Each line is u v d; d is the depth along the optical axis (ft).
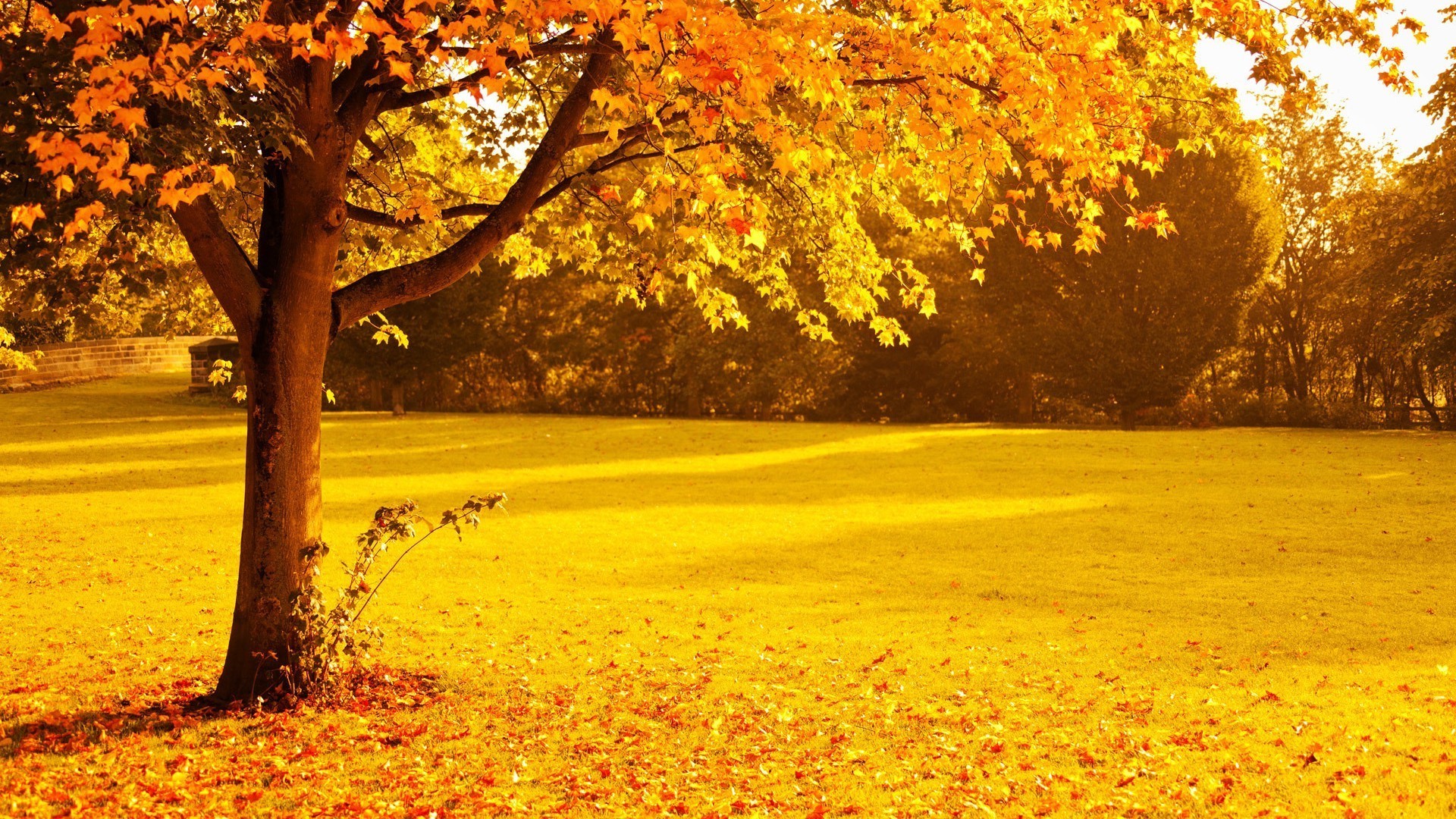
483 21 20.77
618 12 19.86
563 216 39.50
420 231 35.12
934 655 35.14
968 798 21.53
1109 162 27.14
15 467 94.94
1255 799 20.79
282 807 21.07
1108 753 24.47
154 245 29.89
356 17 21.99
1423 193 117.50
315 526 28.55
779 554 56.49
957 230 31.55
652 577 50.80
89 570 52.08
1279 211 138.41
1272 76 28.14
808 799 21.67
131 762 23.50
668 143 21.35
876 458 100.58
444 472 94.12
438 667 33.63
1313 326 163.22
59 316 24.93
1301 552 52.95
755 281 38.37
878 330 35.81
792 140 22.70
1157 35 28.12
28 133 20.24
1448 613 39.75
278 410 27.37
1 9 24.72
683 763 24.25
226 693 28.22
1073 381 143.74
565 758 24.67
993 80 26.58
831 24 23.31
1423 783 21.34
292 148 25.98
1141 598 44.01
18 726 26.08
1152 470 86.28
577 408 177.68
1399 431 122.52
